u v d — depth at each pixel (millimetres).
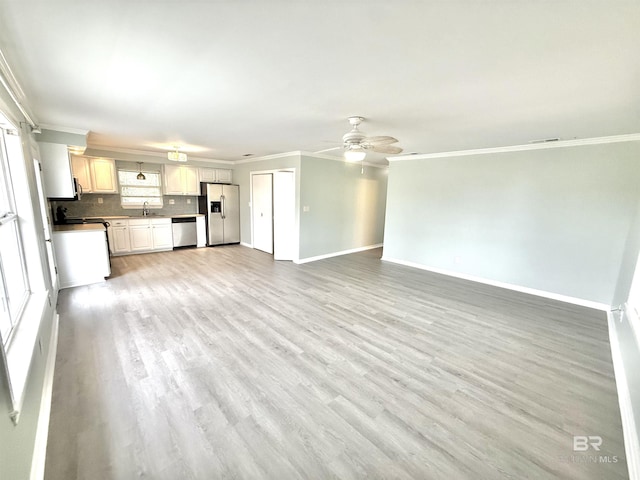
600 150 3664
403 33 1482
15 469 1164
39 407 1704
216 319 3229
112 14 1357
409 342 2834
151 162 6473
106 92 2420
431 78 2021
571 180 3904
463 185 5008
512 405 2010
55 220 5258
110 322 3088
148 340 2742
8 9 1304
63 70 1987
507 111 2688
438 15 1319
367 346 2742
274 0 1235
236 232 7785
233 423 1794
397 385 2195
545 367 2467
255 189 6996
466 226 5020
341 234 6848
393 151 3311
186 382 2156
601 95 2215
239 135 4152
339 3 1249
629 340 2369
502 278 4652
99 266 4395
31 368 1566
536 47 1577
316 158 5996
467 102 2482
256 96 2465
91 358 2430
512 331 3113
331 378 2258
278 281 4699
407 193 5883
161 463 1517
